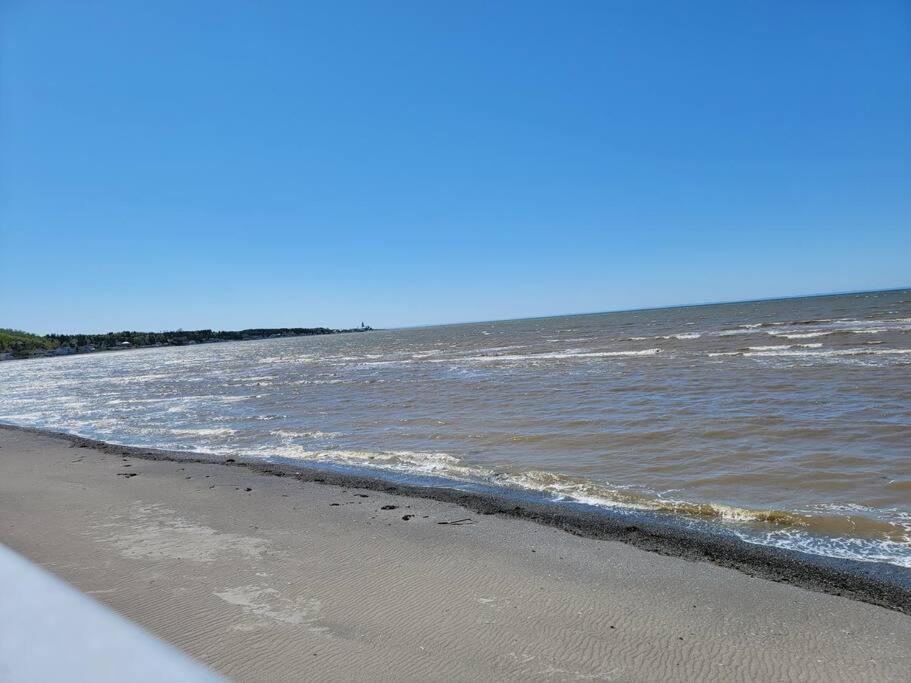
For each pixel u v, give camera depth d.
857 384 17.94
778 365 24.17
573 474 10.71
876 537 7.12
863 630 5.09
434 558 6.99
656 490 9.47
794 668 4.52
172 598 5.94
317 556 7.13
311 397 26.53
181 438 17.75
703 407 16.16
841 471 9.70
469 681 4.36
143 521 8.80
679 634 5.08
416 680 4.37
